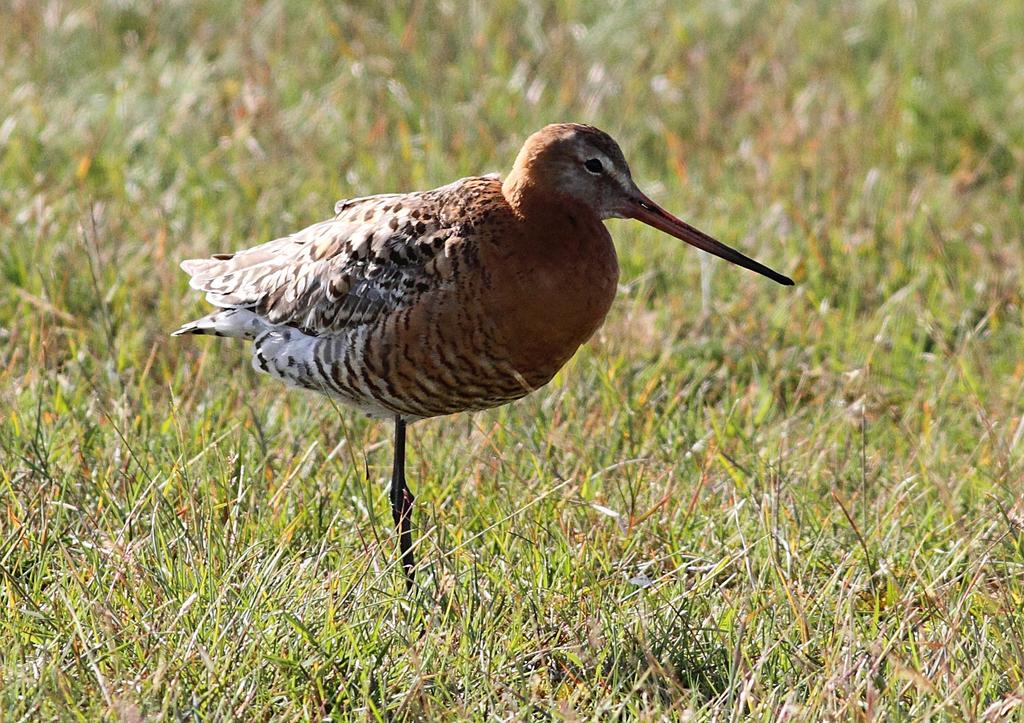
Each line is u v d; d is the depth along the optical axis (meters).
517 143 17.41
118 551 10.06
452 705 9.05
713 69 19.70
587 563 10.51
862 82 19.67
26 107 17.53
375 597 9.98
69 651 9.26
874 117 18.53
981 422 13.02
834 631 9.75
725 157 17.78
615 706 9.21
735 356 14.16
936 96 19.02
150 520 10.52
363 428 12.79
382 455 12.51
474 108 18.14
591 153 10.94
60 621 9.44
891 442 13.05
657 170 17.80
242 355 13.64
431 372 10.87
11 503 10.77
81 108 17.97
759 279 15.24
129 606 9.62
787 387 13.80
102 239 14.99
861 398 12.77
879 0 21.33
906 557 10.98
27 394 12.44
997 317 14.95
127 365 13.45
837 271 15.48
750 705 8.97
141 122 17.73
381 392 11.10
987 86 19.47
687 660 9.68
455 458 12.21
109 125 17.42
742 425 13.22
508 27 20.02
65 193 16.02
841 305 15.26
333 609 9.52
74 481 11.19
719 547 11.04
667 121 18.66
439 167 16.75
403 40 19.36
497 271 10.62
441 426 12.88
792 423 13.17
